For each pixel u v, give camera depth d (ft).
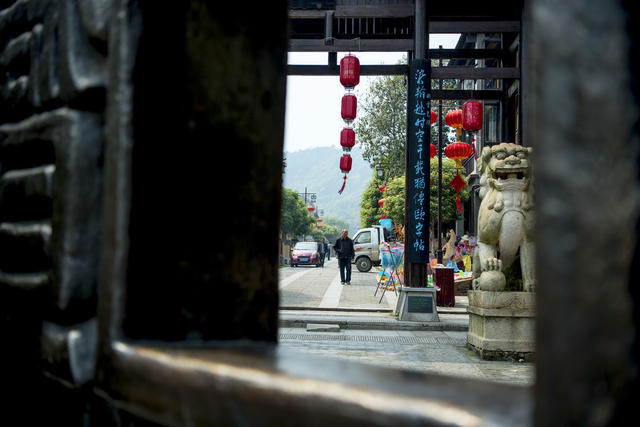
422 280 28.91
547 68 1.54
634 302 1.40
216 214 3.79
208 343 3.68
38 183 4.29
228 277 3.81
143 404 3.05
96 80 3.96
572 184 1.47
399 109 88.63
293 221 204.13
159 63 3.54
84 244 3.89
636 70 1.42
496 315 19.72
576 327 1.43
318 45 29.84
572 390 1.43
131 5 3.44
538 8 1.57
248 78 3.97
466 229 93.20
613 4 1.44
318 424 2.19
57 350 3.89
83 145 3.95
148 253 3.47
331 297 41.09
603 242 1.42
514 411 1.80
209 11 3.76
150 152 3.49
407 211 29.73
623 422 1.38
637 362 1.38
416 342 23.58
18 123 4.88
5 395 4.80
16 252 4.60
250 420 2.46
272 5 4.09
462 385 2.22
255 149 4.01
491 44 60.23
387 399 1.99
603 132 1.43
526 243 20.13
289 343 22.54
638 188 1.41
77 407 4.00
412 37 29.58
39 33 4.70
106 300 3.40
